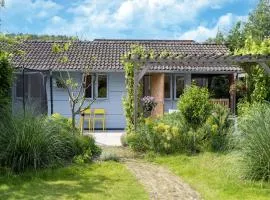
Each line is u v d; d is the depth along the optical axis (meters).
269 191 9.26
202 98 15.29
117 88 23.08
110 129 23.00
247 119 11.38
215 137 14.47
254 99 16.28
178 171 11.48
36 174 10.66
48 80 22.70
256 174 9.95
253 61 15.63
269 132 10.11
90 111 22.66
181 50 26.12
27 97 22.16
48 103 22.70
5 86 13.68
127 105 16.66
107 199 8.73
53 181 10.22
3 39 15.59
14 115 11.99
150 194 9.18
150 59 15.48
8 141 11.19
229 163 11.09
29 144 11.12
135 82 15.80
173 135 14.41
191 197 8.97
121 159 13.39
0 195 8.94
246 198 8.79
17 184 9.87
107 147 15.56
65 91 22.75
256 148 10.06
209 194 9.12
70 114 22.73
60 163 11.80
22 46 25.02
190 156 13.71
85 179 10.47
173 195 9.12
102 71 22.47
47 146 11.53
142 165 12.48
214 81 25.69
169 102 23.81
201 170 11.46
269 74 15.59
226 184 9.87
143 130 14.88
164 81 23.73
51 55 24.02
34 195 8.95
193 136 14.47
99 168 11.78
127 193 9.23
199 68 23.06
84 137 13.76
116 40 29.16
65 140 12.63
